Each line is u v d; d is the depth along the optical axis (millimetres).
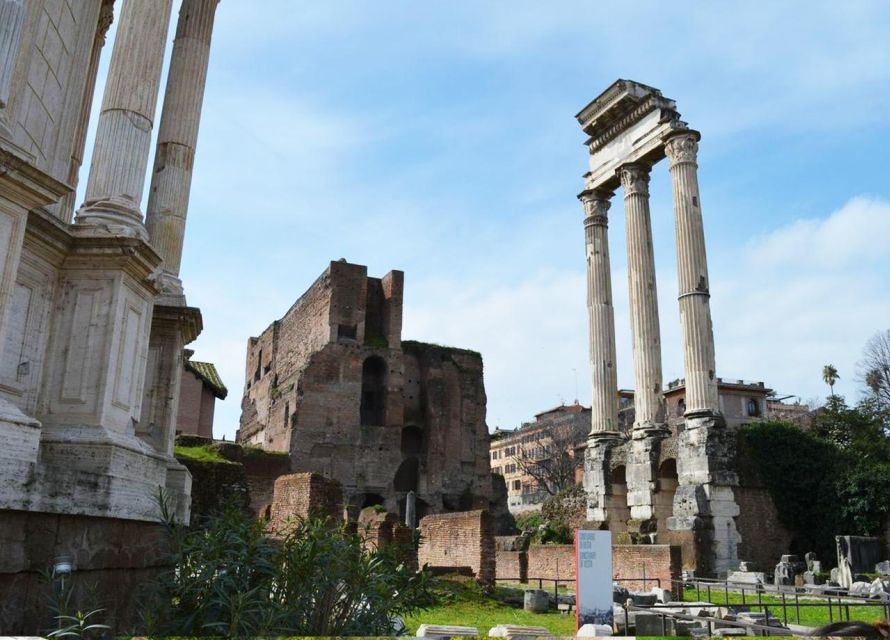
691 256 36781
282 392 70312
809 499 34094
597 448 41062
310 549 8203
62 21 10352
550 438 94125
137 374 9359
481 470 70438
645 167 42219
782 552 33625
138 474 8781
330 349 66500
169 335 11844
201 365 66688
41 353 8430
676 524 33375
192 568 7762
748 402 80000
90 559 7746
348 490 63562
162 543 9211
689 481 34125
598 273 43938
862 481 32438
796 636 4184
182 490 11039
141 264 9086
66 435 8141
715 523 32594
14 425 6969
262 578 7977
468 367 73312
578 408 108688
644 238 41094
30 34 9016
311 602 8109
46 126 10055
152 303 9844
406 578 9266
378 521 30031
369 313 72625
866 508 31891
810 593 17844
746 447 34469
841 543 30031
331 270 68688
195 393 62344
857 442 42406
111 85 9773
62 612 6375
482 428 71875
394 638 4383
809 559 32094
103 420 8367
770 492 34094
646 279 40281
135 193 9469
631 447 38844
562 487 83375
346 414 65438
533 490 106125
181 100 13445
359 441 65188
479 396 72750
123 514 8195
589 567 13445
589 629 12914
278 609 7430
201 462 31844
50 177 7465
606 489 39875
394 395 67750
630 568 27484
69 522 7477
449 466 69062
